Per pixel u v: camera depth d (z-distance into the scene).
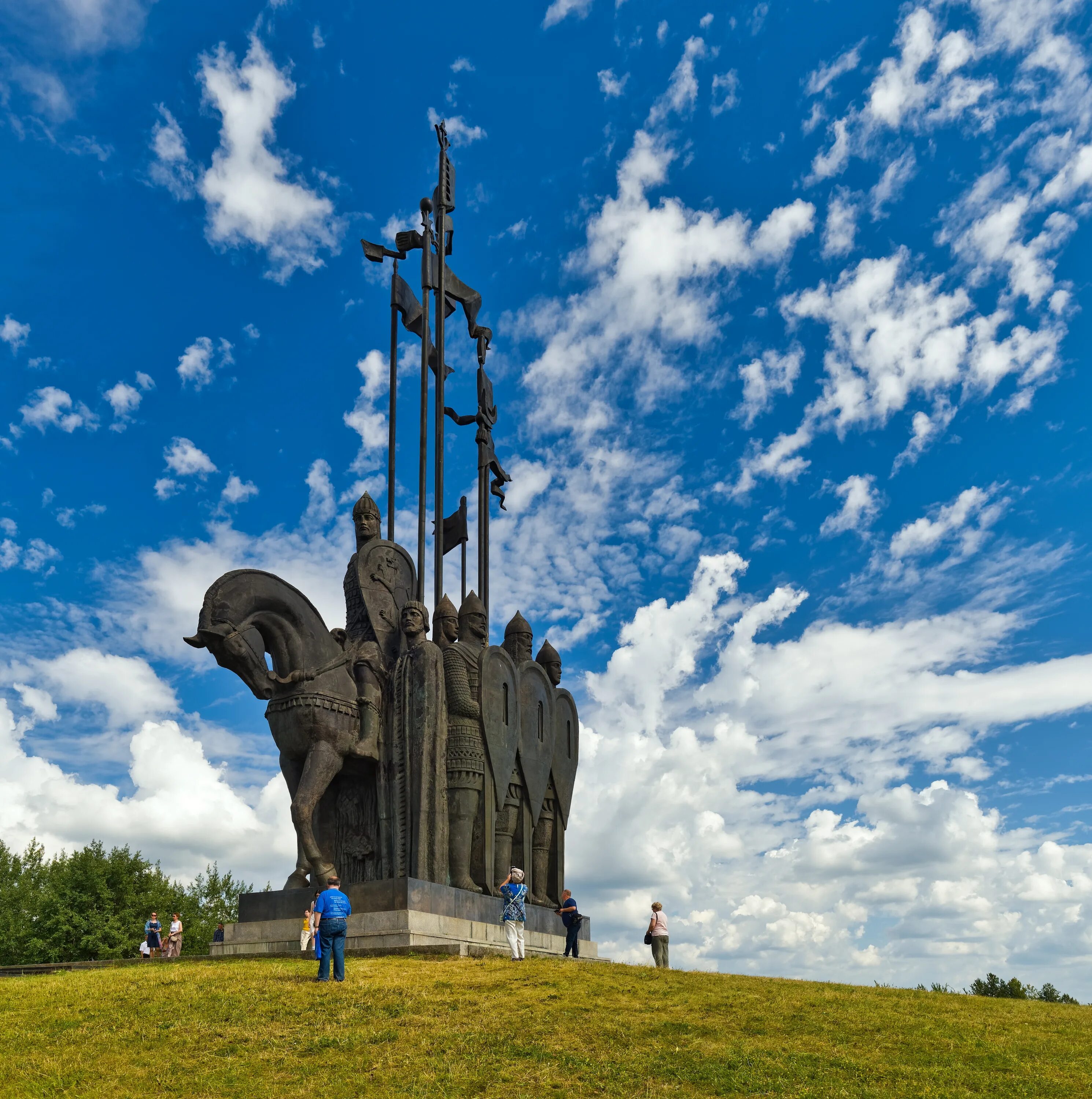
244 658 21.02
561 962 18.55
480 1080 12.23
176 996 15.31
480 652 24.25
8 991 16.27
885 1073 12.77
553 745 27.64
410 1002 14.89
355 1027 13.89
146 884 53.00
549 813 27.47
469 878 22.58
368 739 22.11
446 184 29.59
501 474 33.53
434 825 22.16
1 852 56.56
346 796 22.78
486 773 23.39
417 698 22.69
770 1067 12.78
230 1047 13.28
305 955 18.95
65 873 51.19
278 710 21.55
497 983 16.12
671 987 16.56
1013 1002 17.41
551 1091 11.99
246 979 16.28
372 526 24.86
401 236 28.91
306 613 21.95
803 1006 15.73
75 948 49.25
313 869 20.75
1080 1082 12.62
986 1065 13.24
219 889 58.25
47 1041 13.63
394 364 27.97
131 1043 13.48
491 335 33.09
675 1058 13.08
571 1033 13.89
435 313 29.23
